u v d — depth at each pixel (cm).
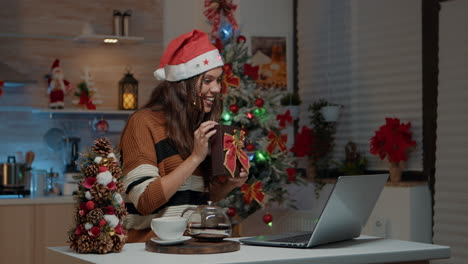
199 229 178
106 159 180
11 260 428
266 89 524
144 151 212
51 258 186
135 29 516
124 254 169
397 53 443
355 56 480
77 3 502
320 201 480
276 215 486
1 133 486
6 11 485
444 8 408
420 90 424
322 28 512
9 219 429
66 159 488
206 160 228
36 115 495
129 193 208
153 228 175
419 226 405
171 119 221
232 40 432
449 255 187
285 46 533
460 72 395
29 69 490
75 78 502
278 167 407
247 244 189
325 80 509
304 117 529
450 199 399
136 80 504
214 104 233
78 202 177
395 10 445
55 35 497
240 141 213
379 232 416
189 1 517
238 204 399
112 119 510
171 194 203
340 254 168
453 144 398
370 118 465
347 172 453
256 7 523
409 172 429
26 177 472
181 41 226
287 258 159
